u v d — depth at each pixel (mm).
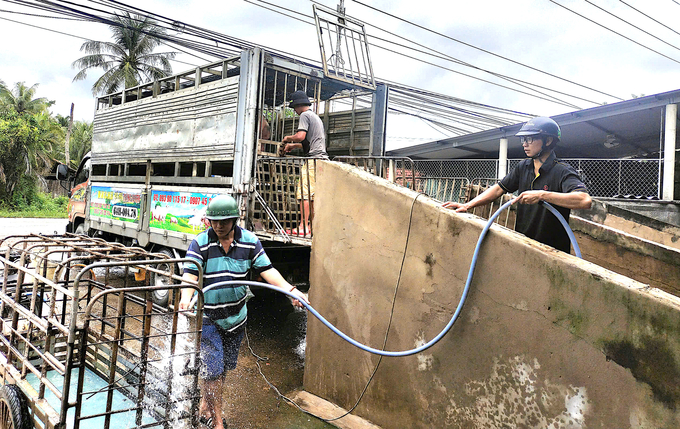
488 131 12492
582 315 2156
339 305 3404
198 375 2594
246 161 5395
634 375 1988
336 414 3299
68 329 2258
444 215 2768
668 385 1889
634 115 10125
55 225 20484
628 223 5711
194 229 6035
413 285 2926
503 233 2477
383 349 3084
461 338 2646
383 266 3105
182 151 6492
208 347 2781
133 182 7746
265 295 6379
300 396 3584
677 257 4016
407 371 2945
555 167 2818
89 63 29219
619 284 2037
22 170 31953
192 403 2605
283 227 5324
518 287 2396
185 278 2727
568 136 12391
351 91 7492
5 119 32531
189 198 6199
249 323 5719
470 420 2602
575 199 2455
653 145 12086
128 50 30578
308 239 4875
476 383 2570
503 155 12297
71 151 40188
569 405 2193
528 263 2357
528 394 2354
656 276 4121
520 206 3062
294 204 5742
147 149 7320
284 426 3145
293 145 5844
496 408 2482
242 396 3611
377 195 3160
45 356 2414
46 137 34562
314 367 3598
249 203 5367
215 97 5949
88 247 3557
